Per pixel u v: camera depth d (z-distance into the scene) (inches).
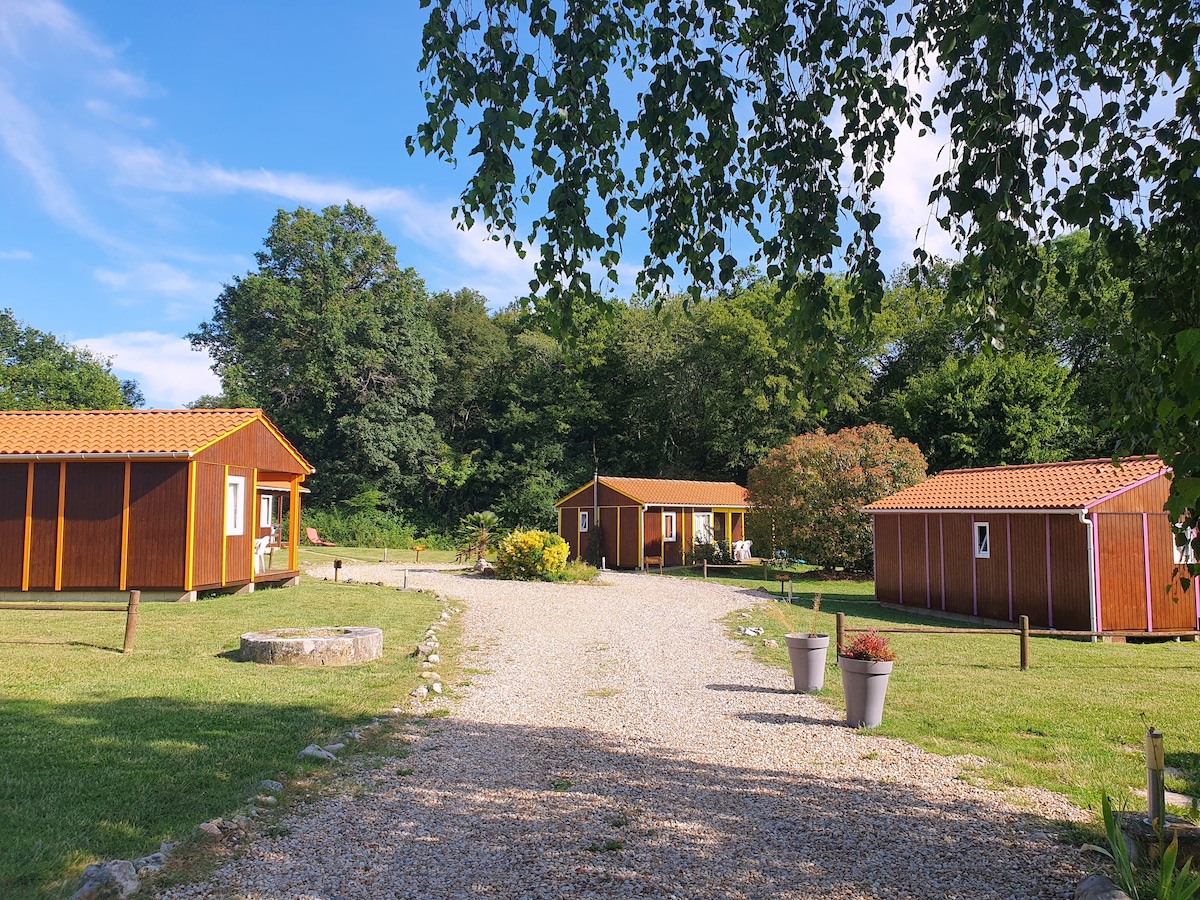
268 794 215.8
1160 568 652.7
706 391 1796.3
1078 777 242.8
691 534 1364.4
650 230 207.9
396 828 198.2
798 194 182.1
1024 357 1417.3
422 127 183.3
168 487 639.8
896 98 188.1
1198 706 346.0
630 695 373.1
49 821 188.5
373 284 2122.3
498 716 326.0
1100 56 187.0
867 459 1087.0
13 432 658.8
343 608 634.2
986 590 727.1
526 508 1867.6
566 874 172.4
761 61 197.2
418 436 2016.5
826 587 997.8
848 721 314.0
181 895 157.6
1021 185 166.7
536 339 2080.5
